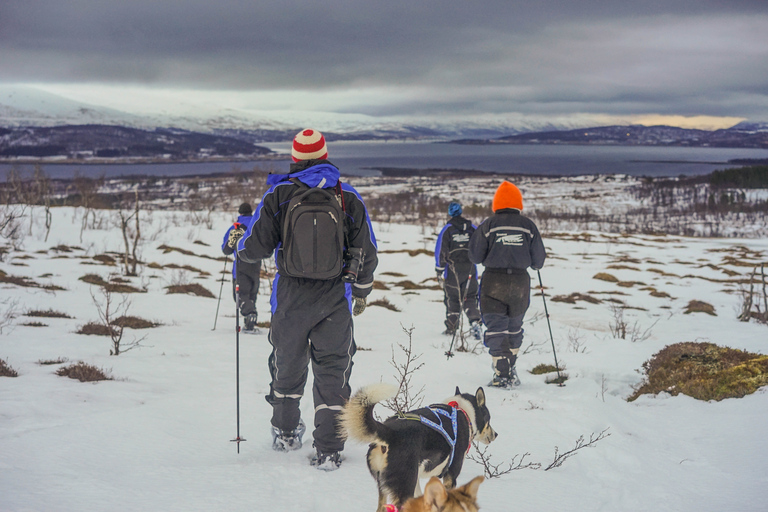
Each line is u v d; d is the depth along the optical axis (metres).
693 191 156.00
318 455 3.88
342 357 3.96
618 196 158.62
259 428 4.77
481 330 10.60
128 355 8.05
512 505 3.40
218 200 55.94
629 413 5.91
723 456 4.55
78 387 5.84
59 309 12.14
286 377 4.07
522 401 6.09
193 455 3.98
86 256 22.28
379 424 2.93
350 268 3.92
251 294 10.74
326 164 4.02
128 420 4.65
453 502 2.36
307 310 3.87
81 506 2.90
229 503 3.08
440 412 3.43
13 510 2.76
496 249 6.82
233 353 8.60
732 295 19.98
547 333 11.47
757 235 78.00
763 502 3.60
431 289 20.33
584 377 7.49
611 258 32.75
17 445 3.83
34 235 26.66
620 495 3.69
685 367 7.13
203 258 24.67
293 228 3.73
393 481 2.93
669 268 28.97
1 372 6.25
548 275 24.84
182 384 6.45
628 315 15.05
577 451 4.53
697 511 3.46
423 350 9.14
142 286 16.72
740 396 6.09
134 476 3.44
